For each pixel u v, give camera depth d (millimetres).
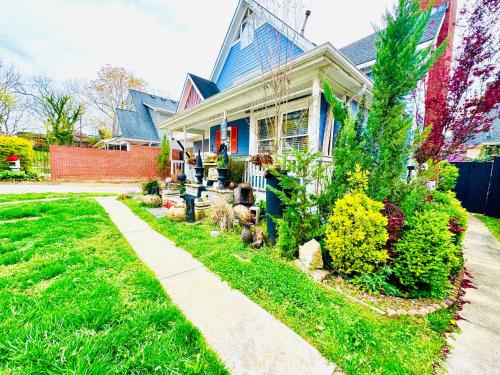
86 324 1537
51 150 10938
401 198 2812
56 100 19016
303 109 5566
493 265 3283
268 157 4160
